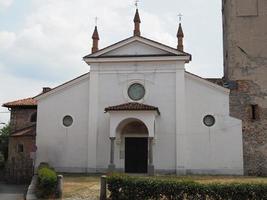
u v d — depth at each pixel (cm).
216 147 3206
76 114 3381
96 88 3369
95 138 3303
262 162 3184
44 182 2114
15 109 4316
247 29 3434
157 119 3262
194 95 3278
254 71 3353
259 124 3244
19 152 3847
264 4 3441
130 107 3095
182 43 3872
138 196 1809
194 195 1738
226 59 3622
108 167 3102
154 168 3147
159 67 3328
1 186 3297
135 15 3728
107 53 3409
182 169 3166
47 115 3422
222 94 3266
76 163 3312
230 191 1709
